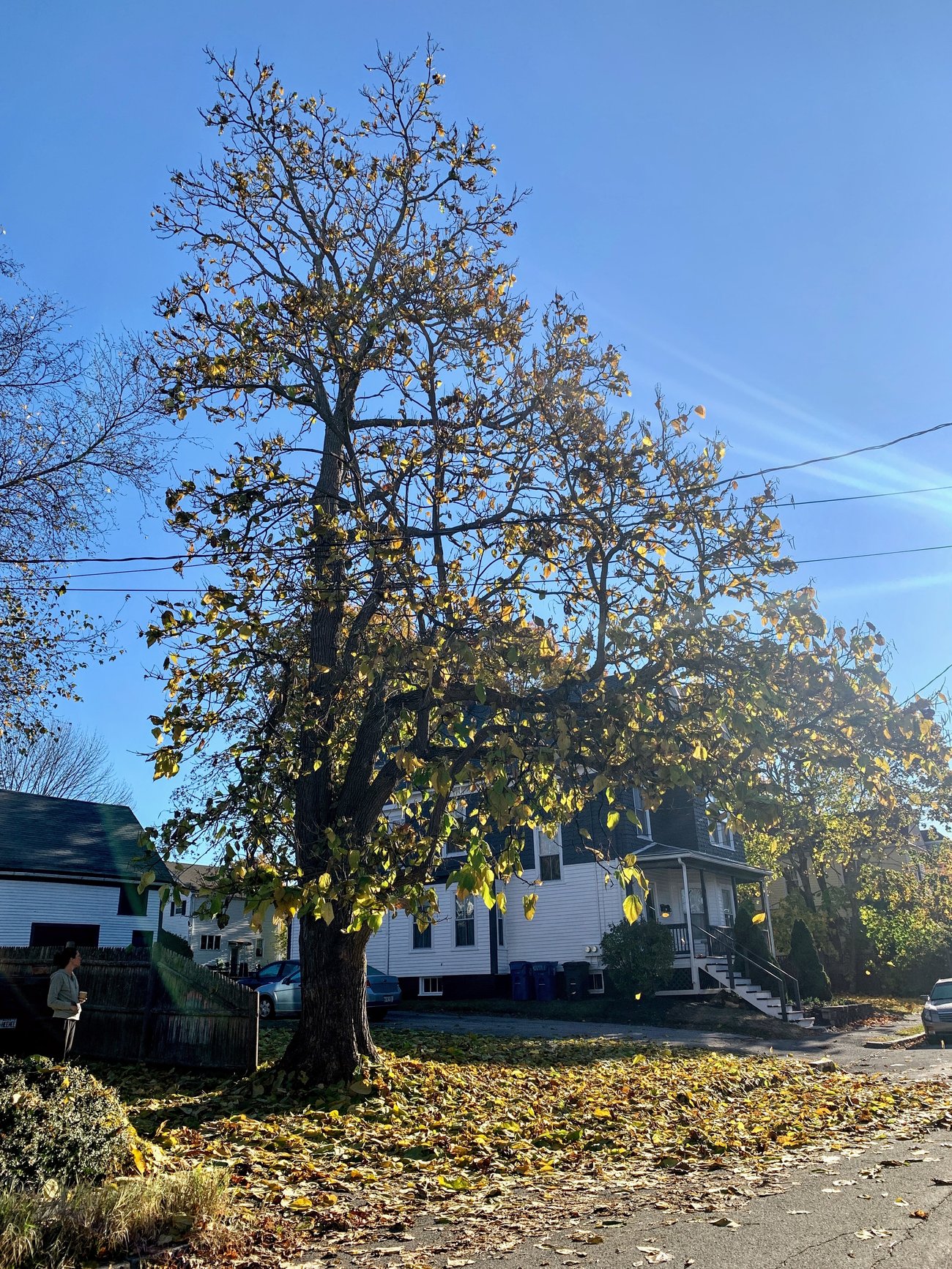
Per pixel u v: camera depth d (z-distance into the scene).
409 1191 7.22
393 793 12.36
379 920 7.52
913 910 34.31
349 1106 10.26
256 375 12.84
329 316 12.16
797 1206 6.21
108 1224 5.60
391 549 10.20
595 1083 12.55
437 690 9.41
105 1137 6.98
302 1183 7.42
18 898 22.92
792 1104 11.40
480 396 11.92
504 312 12.68
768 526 10.77
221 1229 5.82
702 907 30.41
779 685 9.32
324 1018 11.38
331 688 10.76
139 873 24.75
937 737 9.45
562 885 28.53
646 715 8.70
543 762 8.52
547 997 26.67
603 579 10.43
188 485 10.84
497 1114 10.27
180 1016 13.29
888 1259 4.92
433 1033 18.39
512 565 11.53
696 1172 7.71
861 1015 25.88
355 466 11.95
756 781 8.88
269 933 43.88
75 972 15.29
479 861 7.40
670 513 10.68
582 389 11.89
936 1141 8.67
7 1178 6.10
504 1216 6.43
